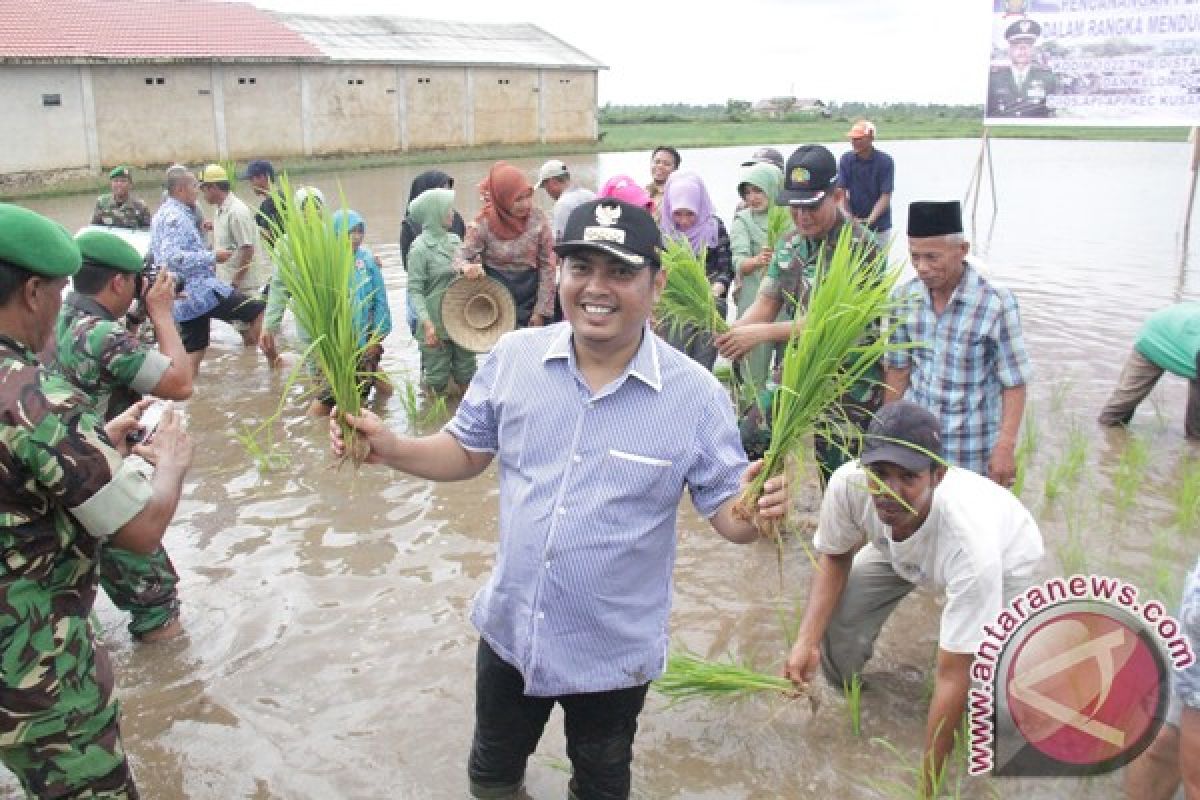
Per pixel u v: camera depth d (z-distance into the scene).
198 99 29.19
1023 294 11.47
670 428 2.79
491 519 5.95
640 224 2.63
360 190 23.94
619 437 2.79
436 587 5.11
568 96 41.25
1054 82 14.90
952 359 4.57
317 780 3.71
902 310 4.73
